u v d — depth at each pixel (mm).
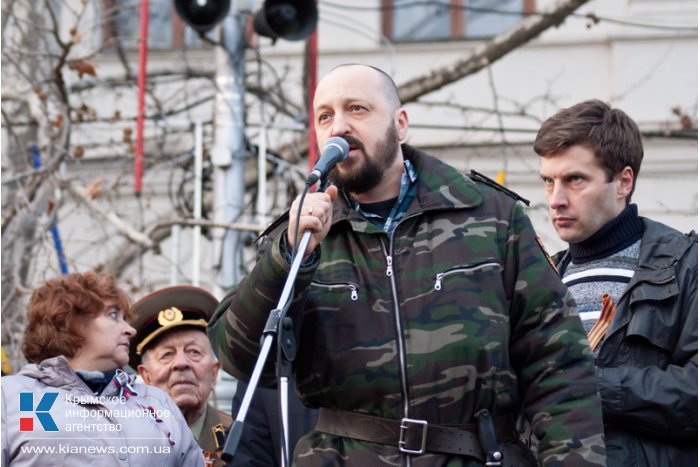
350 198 4938
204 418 6262
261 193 10320
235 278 9875
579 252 5496
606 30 14383
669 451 5055
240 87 10102
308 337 4691
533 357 4672
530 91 14523
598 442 4520
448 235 4719
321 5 15117
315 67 10625
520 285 4695
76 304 5355
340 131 4832
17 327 9961
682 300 5137
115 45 12766
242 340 4609
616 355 5172
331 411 4684
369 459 4531
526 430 5117
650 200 13484
